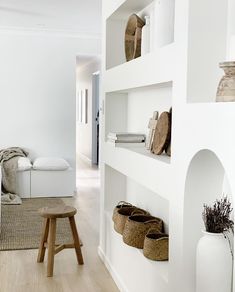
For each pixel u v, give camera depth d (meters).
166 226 2.96
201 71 2.07
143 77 2.71
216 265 1.90
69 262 3.73
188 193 2.09
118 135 3.38
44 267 3.60
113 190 3.85
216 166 2.07
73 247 3.65
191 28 2.04
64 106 6.88
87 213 5.48
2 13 5.54
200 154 1.97
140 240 2.87
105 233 3.72
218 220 1.93
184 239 2.12
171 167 2.26
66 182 6.54
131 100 3.73
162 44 2.52
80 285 3.26
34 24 6.23
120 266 3.23
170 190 2.28
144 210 3.35
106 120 3.80
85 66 10.50
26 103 6.75
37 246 4.12
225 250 1.91
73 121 6.93
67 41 6.78
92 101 9.87
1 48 6.57
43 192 6.46
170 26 2.51
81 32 6.71
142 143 3.39
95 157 10.05
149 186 2.60
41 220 5.10
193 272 2.14
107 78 3.69
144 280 2.70
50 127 6.86
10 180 6.20
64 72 6.82
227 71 1.75
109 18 3.68
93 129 9.97
